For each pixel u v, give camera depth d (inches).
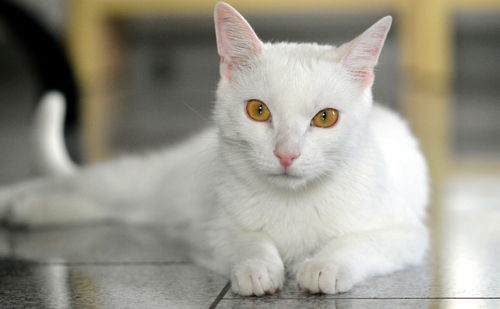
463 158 50.4
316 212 28.0
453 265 28.3
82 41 76.5
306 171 27.0
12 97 89.4
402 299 25.4
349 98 27.9
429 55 81.6
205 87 94.5
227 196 28.8
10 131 69.2
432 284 26.5
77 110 58.8
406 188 30.7
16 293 26.5
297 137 26.9
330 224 28.0
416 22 81.1
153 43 99.9
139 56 99.3
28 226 34.6
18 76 89.4
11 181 42.9
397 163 30.6
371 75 28.5
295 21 97.7
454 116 73.1
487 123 68.9
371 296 25.7
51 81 57.4
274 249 27.5
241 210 28.4
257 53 28.5
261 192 28.1
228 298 25.7
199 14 88.4
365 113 28.4
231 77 28.8
